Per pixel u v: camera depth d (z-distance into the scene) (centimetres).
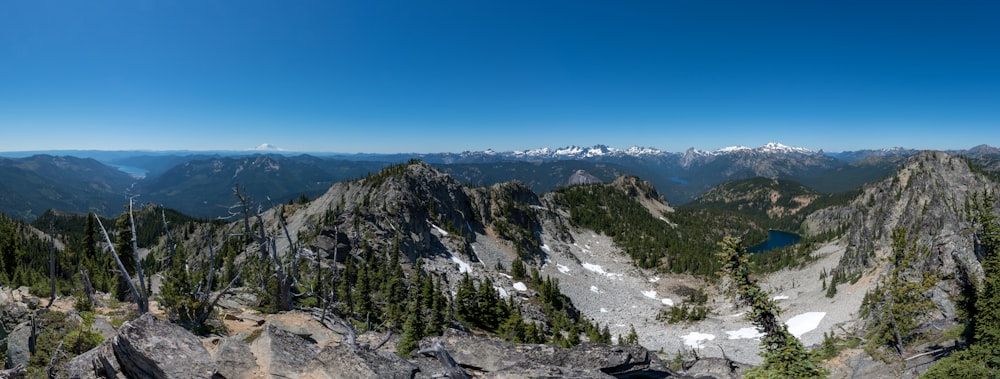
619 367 2236
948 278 5034
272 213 15088
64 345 2478
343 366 1778
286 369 1797
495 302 7488
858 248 15012
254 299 4422
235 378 1733
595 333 8069
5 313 3041
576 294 13438
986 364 2602
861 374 4119
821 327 9169
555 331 7356
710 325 10712
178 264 4006
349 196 14400
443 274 10481
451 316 6341
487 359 2239
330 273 6731
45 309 3166
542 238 19062
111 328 2761
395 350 3391
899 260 4994
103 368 1825
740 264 2553
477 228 16762
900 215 14150
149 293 4769
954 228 10394
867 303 7856
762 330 2566
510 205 19300
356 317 5212
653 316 12300
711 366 3225
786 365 2425
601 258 19538
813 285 14125
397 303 6450
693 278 17312
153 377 1677
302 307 4316
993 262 3047
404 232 11681
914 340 4309
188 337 1848
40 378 2247
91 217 6156
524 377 1959
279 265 4122
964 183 14362
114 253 2927
